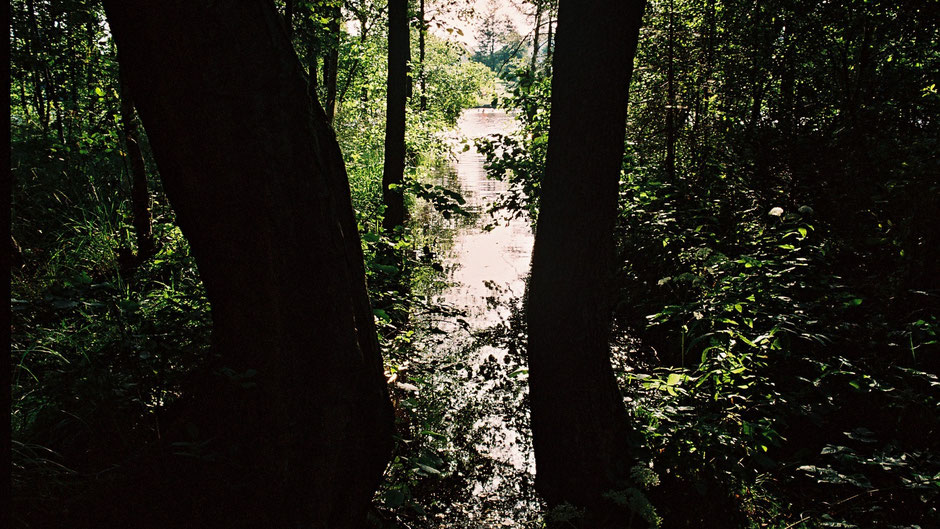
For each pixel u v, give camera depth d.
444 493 4.18
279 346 2.85
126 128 7.28
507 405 5.39
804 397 4.36
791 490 3.87
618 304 7.46
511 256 10.90
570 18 3.50
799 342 4.72
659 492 3.79
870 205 6.41
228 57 2.56
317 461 2.91
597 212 3.64
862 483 3.29
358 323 3.21
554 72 3.66
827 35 9.44
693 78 9.80
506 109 8.18
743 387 4.19
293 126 2.83
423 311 7.35
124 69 2.59
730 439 3.75
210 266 2.83
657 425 4.07
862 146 7.19
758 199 7.16
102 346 3.94
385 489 3.69
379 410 3.32
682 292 6.59
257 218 2.72
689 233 6.91
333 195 3.06
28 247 6.80
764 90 10.45
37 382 3.63
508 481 4.32
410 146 15.11
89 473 3.01
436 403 5.21
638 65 10.20
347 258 3.12
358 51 15.01
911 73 8.84
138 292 5.38
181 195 2.72
